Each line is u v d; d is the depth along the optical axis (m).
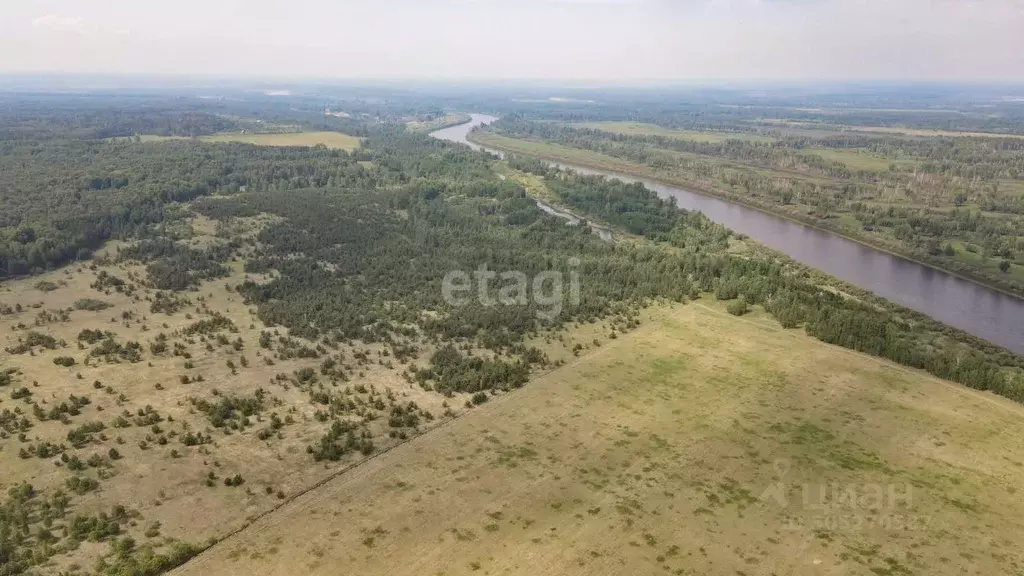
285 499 73.75
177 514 70.44
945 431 90.06
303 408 92.94
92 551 64.38
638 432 88.62
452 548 66.00
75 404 89.50
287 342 113.12
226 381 99.06
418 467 80.06
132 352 105.94
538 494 75.00
